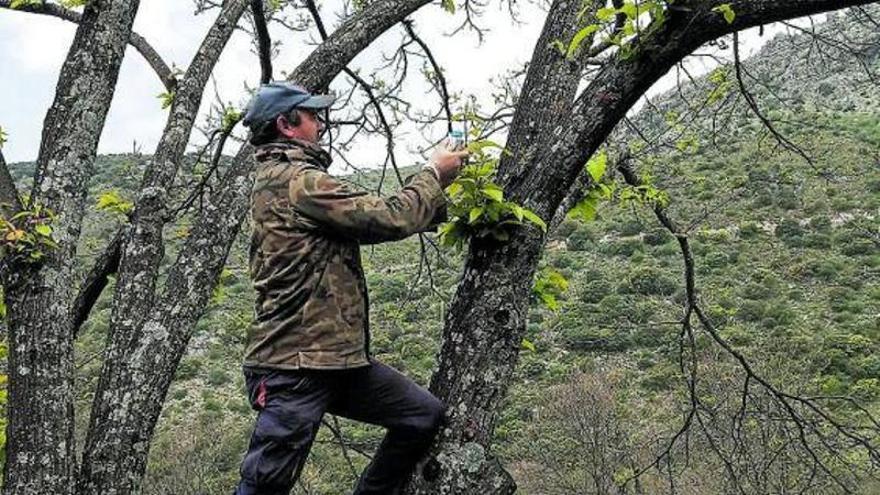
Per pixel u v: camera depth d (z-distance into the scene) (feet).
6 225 10.02
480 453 8.68
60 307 10.35
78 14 15.78
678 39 8.76
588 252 151.53
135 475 11.00
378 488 8.92
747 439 34.27
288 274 8.15
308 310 8.11
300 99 8.74
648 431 80.53
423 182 8.34
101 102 11.41
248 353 8.46
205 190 19.52
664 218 19.60
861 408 21.39
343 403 8.75
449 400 8.86
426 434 8.73
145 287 12.16
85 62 11.43
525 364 117.19
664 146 19.74
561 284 12.27
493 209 8.80
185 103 13.65
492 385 8.84
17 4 15.43
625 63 9.02
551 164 9.15
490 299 8.99
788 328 111.24
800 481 34.24
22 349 10.09
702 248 134.92
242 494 8.07
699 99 20.45
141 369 11.46
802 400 20.95
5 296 10.30
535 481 82.02
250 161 13.23
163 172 12.99
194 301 12.16
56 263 10.41
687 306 20.99
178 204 18.98
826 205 140.46
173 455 88.79
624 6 8.73
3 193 10.68
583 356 116.26
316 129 8.97
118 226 16.39
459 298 9.23
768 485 33.86
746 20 8.55
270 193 8.34
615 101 9.00
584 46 11.46
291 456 8.11
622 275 132.98
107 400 11.27
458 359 8.97
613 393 92.38
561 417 86.33
